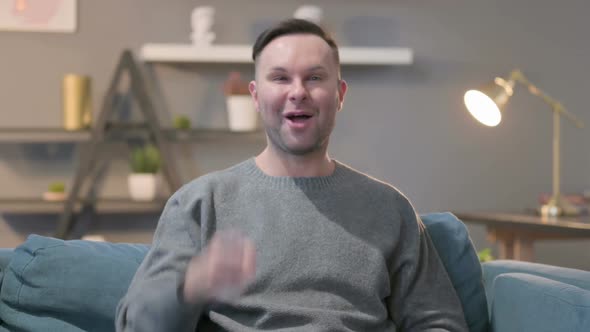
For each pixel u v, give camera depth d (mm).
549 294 1590
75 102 4039
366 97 4477
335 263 1617
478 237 4543
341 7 4426
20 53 4219
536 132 4578
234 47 4203
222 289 1288
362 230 1674
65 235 4008
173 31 4301
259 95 1676
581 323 1482
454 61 4516
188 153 4371
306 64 1638
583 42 4594
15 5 4195
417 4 4480
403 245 1728
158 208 4340
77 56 4250
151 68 4309
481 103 3635
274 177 1686
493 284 1841
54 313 1636
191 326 1393
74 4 4234
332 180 1711
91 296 1639
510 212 4031
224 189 1664
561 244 4586
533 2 4559
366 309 1632
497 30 4539
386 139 4488
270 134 1676
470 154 4543
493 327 1808
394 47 4469
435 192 4527
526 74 4566
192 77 4340
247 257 1216
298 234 1625
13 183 4238
